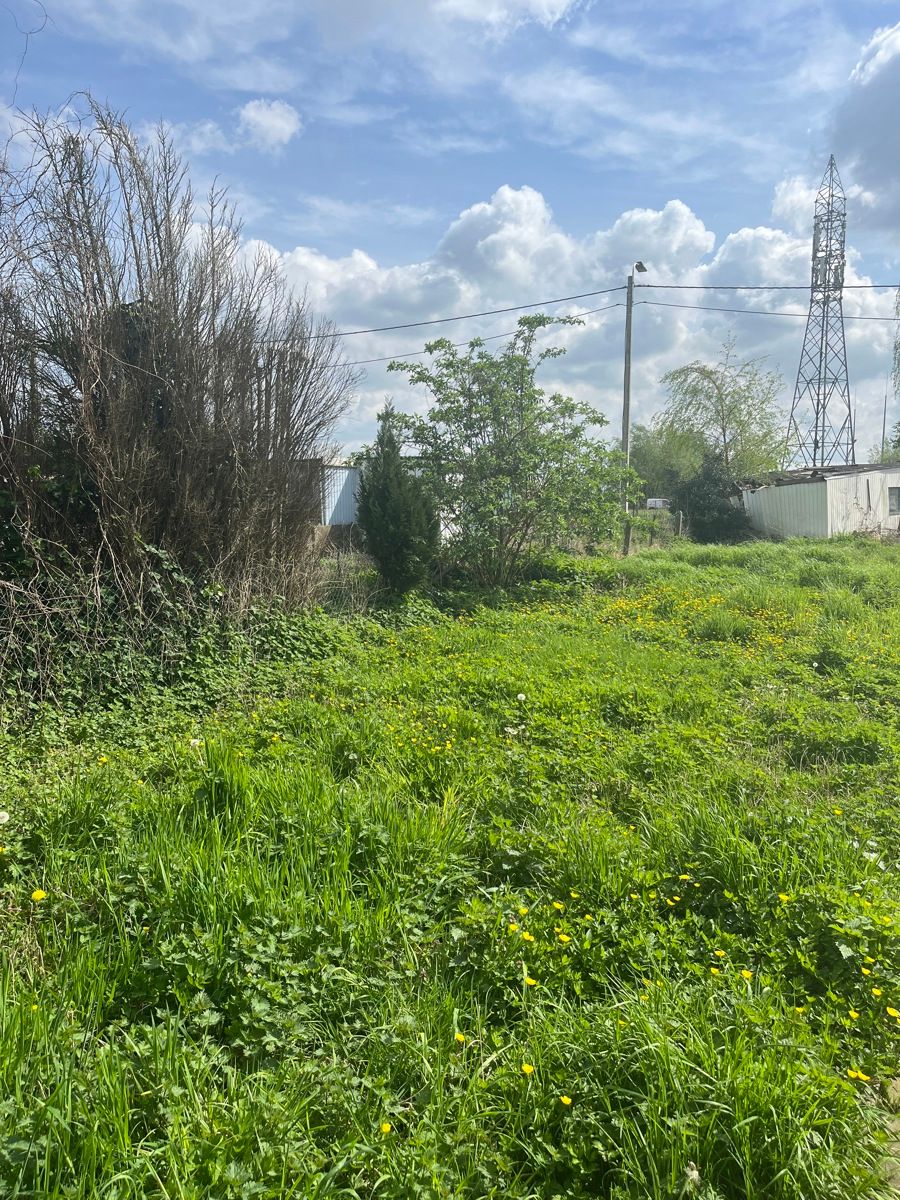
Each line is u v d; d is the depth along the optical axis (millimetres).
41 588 7504
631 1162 2400
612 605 12711
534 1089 2639
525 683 7426
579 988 3176
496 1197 2336
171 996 3008
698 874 3980
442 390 14961
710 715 6879
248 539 9648
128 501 8148
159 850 3871
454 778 5059
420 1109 2580
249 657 8656
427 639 10172
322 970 3115
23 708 6809
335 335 11094
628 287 20281
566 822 4488
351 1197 2277
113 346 8156
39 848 4039
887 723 6797
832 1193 2387
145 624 8109
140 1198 2152
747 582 14203
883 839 4508
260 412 9852
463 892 3863
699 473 31078
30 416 7734
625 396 20406
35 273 7758
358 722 6117
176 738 6035
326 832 4145
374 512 12781
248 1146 2312
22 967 3156
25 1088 2451
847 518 26109
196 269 9062
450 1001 3012
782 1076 2617
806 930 3533
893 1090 2887
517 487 14609
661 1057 2637
